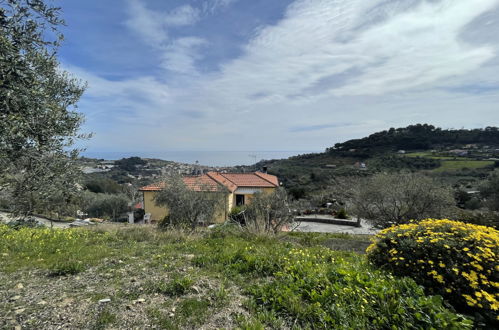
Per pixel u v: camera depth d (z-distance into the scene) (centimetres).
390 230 357
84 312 240
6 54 224
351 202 1392
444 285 268
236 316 235
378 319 206
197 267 376
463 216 902
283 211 947
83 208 1909
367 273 295
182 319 229
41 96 292
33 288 301
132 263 404
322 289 273
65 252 477
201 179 1512
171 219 910
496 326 230
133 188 2025
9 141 273
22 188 365
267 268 354
